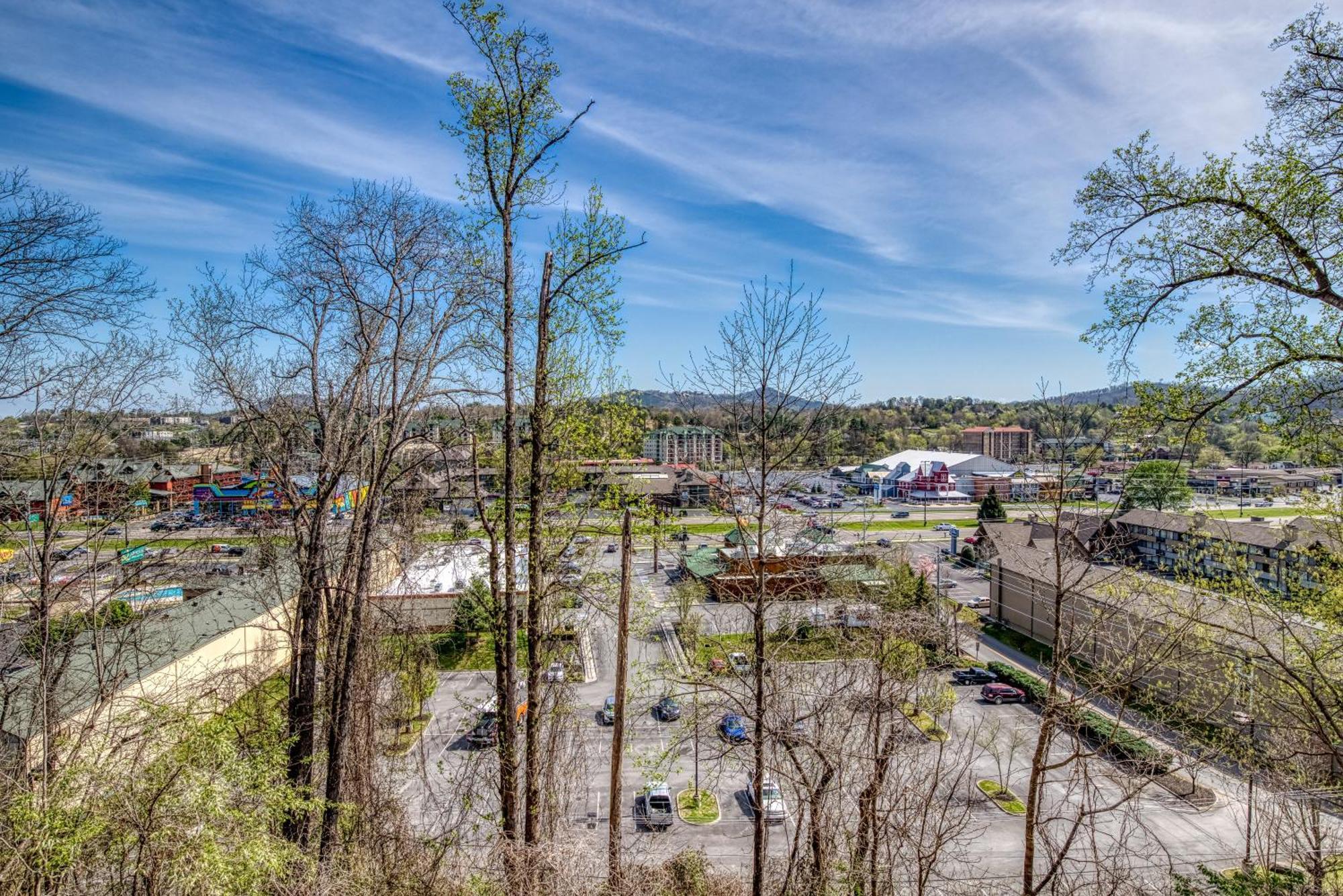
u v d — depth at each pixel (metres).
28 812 8.05
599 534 14.05
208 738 9.22
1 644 15.80
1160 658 12.58
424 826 17.06
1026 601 34.62
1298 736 12.55
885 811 12.78
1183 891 12.02
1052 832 17.56
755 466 13.69
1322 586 13.91
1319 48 8.73
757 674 12.80
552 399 12.65
